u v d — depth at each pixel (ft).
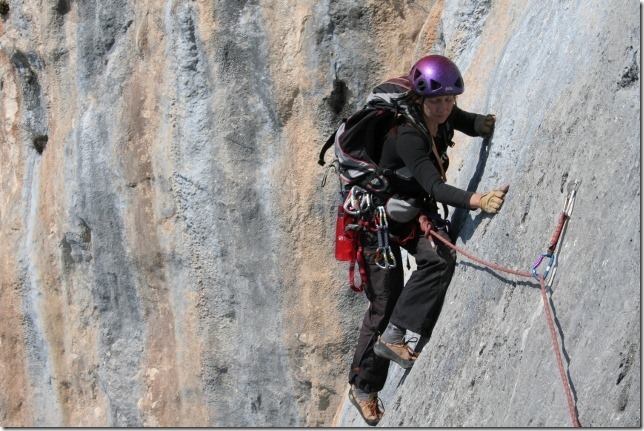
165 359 42.47
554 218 20.58
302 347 38.42
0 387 48.73
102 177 41.88
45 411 47.65
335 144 25.43
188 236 39.58
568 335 18.03
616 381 15.93
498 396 19.85
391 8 35.83
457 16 32.40
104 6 41.47
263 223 38.04
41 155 45.55
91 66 42.27
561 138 21.70
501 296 21.71
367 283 26.04
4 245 46.83
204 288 39.86
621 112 19.44
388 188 24.47
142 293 42.37
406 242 25.21
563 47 23.93
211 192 38.52
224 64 37.76
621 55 20.22
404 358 25.93
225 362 40.19
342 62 36.09
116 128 41.24
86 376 45.68
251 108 37.70
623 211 17.94
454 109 25.36
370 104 24.36
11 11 44.39
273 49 37.01
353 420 31.68
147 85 40.06
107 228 42.32
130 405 43.62
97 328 44.39
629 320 16.28
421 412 23.68
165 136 39.40
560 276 19.26
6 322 47.55
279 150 37.55
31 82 45.01
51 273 45.47
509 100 25.64
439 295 24.81
